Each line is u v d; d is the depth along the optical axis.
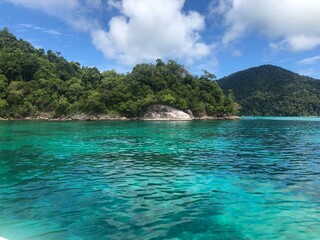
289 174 14.49
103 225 8.07
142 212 9.12
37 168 15.77
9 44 152.50
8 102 102.62
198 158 19.25
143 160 18.45
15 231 7.65
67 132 40.59
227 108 109.19
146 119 91.38
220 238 7.40
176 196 10.81
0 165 16.55
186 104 96.12
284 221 8.49
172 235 7.52
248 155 20.62
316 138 33.62
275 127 55.75
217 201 10.24
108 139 31.36
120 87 99.75
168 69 110.50
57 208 9.38
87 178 13.52
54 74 123.44
